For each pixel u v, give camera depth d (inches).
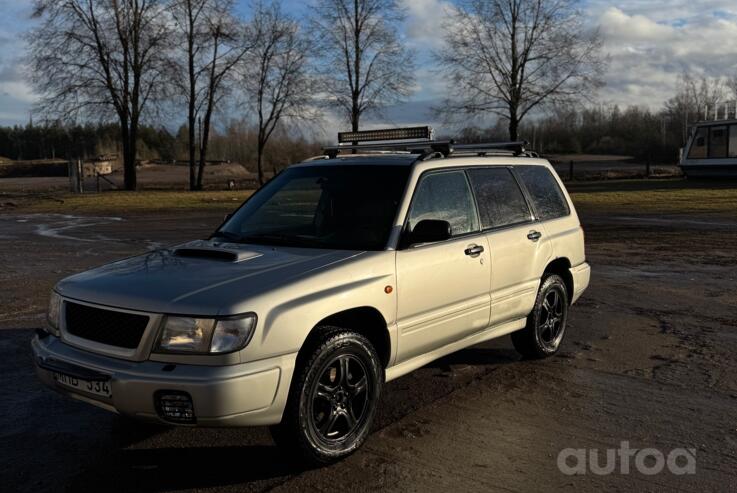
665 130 2827.3
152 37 1429.6
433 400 203.3
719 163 1284.4
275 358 144.3
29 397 206.7
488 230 213.6
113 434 179.2
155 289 149.0
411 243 180.5
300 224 193.9
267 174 2151.8
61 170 3063.5
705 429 182.1
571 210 265.0
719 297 353.7
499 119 1472.7
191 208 1003.9
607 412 194.1
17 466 160.6
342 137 245.0
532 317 234.8
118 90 1441.9
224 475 155.1
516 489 148.5
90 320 152.3
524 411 194.7
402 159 201.8
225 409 136.9
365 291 164.4
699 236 609.9
